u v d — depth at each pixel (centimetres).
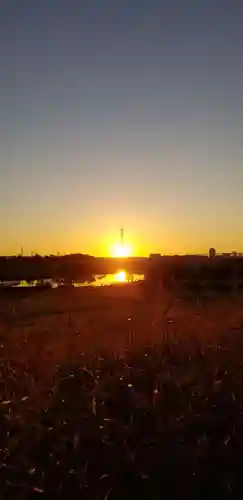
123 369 1326
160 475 766
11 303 3469
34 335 2042
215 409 1005
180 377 1211
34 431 923
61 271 5966
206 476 760
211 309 2781
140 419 962
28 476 771
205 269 4712
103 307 3152
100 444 870
